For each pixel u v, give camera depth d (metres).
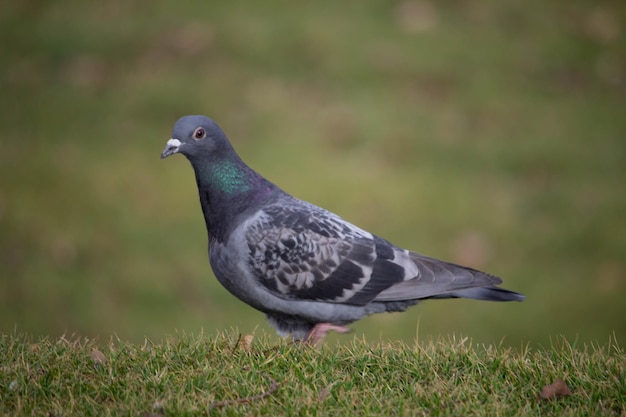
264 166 16.00
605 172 16.45
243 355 6.76
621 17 20.88
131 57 18.97
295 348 6.88
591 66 19.20
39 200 15.45
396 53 18.78
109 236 14.88
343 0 20.58
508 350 6.93
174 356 6.76
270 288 7.48
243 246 7.47
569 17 20.73
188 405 5.94
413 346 7.04
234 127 17.00
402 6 20.44
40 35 19.72
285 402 6.04
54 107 17.70
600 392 6.20
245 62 18.62
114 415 5.88
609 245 14.80
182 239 14.86
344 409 5.96
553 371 6.46
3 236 14.74
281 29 19.45
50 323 13.39
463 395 6.16
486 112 17.61
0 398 6.09
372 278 7.50
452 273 7.62
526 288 14.01
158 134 17.02
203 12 20.19
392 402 6.08
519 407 6.08
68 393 6.16
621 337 13.13
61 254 14.48
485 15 20.44
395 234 14.70
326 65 18.44
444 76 18.34
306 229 7.49
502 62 18.94
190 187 15.88
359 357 6.71
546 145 16.94
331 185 15.57
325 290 7.46
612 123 17.64
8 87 18.22
